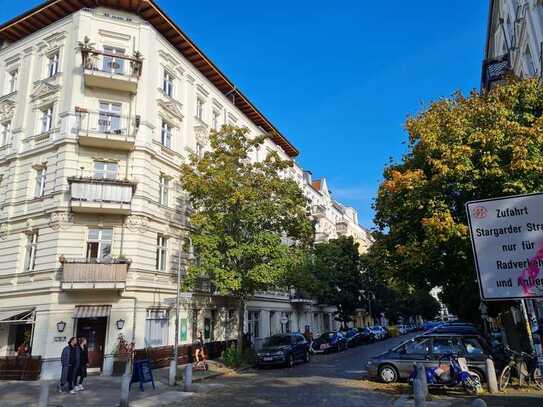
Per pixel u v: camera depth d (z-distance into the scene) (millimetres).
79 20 21547
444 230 12336
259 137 22781
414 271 15055
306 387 13711
